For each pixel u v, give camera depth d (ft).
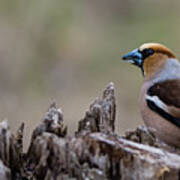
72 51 60.13
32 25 60.39
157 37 62.13
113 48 61.36
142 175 19.97
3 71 57.16
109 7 66.13
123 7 65.92
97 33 62.44
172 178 19.81
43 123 21.45
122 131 51.65
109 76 58.18
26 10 60.85
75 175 20.21
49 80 57.67
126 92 55.93
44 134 20.61
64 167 20.29
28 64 58.23
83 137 20.29
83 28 62.39
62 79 58.08
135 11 65.92
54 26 60.85
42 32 60.29
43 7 61.26
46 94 56.44
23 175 21.24
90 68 59.26
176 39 61.46
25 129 49.70
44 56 59.41
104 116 22.35
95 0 65.05
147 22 64.59
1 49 58.13
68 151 20.21
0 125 20.80
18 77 57.26
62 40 60.23
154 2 66.13
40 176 20.81
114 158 20.11
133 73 57.67
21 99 55.31
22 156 21.71
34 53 59.11
